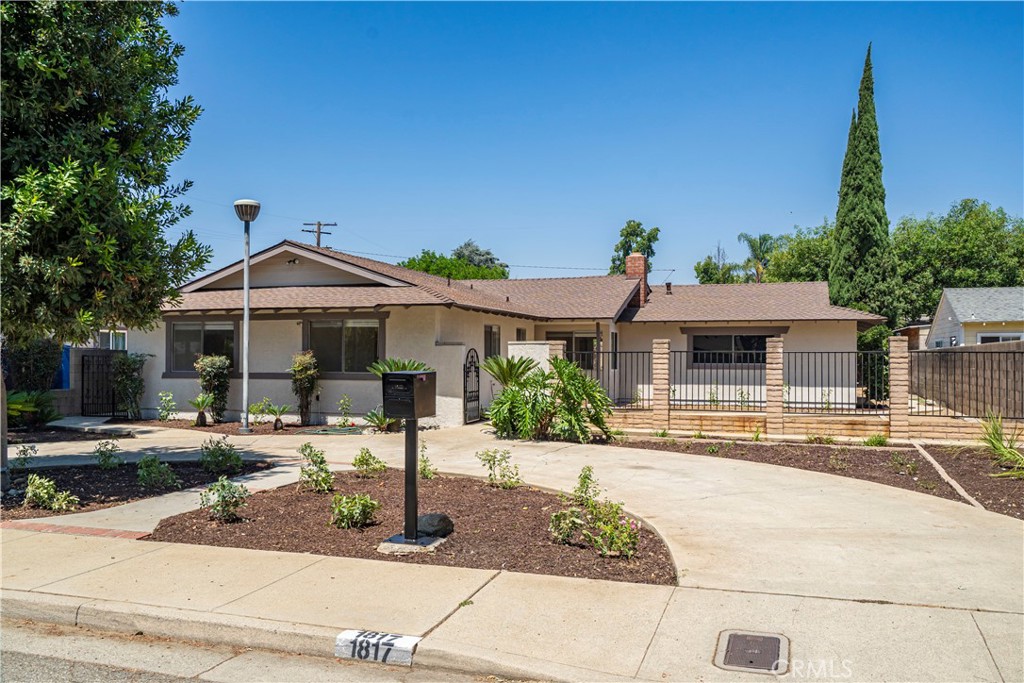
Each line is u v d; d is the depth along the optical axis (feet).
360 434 51.96
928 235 139.74
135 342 64.54
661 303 79.92
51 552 21.98
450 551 21.72
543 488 30.63
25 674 14.84
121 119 32.60
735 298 79.10
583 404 47.73
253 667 15.14
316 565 20.54
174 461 37.91
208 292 64.54
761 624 16.21
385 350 57.47
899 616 16.62
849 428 45.98
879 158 81.15
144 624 16.96
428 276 74.13
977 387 55.16
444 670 14.84
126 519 26.04
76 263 28.53
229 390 61.36
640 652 14.87
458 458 39.63
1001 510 27.63
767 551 21.77
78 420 60.29
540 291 82.23
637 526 23.40
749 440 46.47
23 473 34.45
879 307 80.43
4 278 27.78
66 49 30.22
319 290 60.85
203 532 24.04
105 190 29.89
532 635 15.67
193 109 35.40
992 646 14.99
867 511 27.07
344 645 15.48
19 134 29.71
